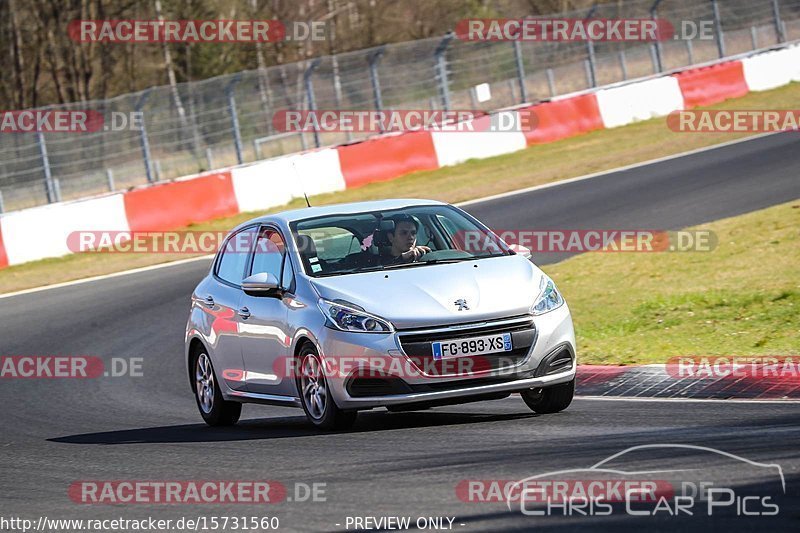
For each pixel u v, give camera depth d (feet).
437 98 351.05
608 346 124.06
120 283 219.20
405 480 70.74
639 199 228.43
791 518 54.03
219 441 97.96
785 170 234.17
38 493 81.76
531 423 89.20
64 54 549.54
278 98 334.65
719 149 282.97
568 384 93.66
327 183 302.04
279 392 100.68
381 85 349.00
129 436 109.19
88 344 170.30
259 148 326.44
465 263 96.99
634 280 161.89
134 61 555.28
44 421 125.08
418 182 303.27
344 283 94.79
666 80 371.15
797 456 66.03
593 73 385.50
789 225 174.81
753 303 133.59
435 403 89.04
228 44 548.72
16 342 176.55
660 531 53.88
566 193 250.78
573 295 159.94
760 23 431.84
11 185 285.64
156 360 156.87
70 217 264.31
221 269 114.62
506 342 88.69
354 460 79.51
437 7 593.83
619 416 89.45
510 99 370.12
